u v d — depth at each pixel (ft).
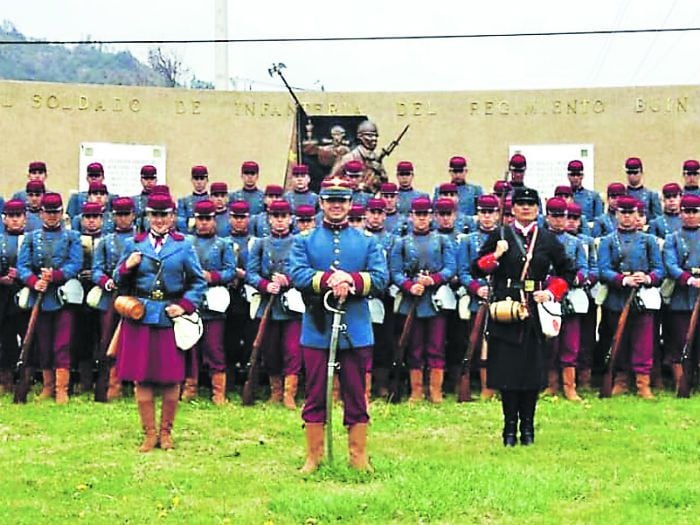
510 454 30.48
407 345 40.09
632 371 42.42
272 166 57.67
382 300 40.60
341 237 27.99
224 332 40.63
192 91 57.52
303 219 40.19
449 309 40.06
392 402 39.81
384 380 41.73
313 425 28.30
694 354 41.47
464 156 57.31
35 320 38.93
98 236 41.27
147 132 57.11
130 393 41.27
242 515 24.35
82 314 41.37
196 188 46.83
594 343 42.96
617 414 36.86
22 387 39.14
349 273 27.35
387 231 43.24
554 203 40.22
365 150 51.26
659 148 56.29
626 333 41.24
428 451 30.96
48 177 56.03
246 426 35.27
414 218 40.55
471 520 24.00
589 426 35.06
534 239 31.78
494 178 57.00
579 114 56.75
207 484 27.17
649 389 41.06
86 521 24.02
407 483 26.48
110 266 39.34
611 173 56.54
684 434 33.30
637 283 40.40
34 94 56.08
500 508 24.77
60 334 39.65
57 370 39.58
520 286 31.55
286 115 57.77
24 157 55.88
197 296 31.99
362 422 27.86
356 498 24.99
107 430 34.55
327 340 27.73
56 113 56.24
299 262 27.89
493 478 27.04
